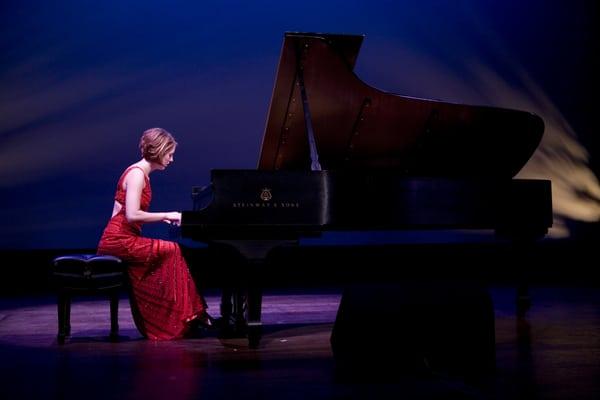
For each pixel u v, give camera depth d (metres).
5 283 5.55
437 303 2.79
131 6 5.76
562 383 2.49
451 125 3.93
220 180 3.11
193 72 5.88
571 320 4.03
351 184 3.30
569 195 6.74
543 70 6.70
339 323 2.83
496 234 4.29
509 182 3.76
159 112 5.82
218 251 3.72
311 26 6.12
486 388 2.43
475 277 6.41
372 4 6.25
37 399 2.31
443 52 6.44
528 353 3.05
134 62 5.77
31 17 5.58
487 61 6.56
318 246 6.08
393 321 2.78
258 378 2.59
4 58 5.53
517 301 4.41
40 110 5.60
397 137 3.88
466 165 4.22
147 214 3.46
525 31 6.65
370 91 3.59
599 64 6.82
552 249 6.66
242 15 5.98
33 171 5.58
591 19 6.82
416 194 3.47
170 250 3.58
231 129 5.96
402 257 6.33
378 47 6.28
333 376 2.62
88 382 2.54
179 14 5.85
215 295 5.55
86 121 5.68
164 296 3.52
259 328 3.21
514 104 6.64
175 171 5.83
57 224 5.62
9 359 2.97
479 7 6.53
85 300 5.30
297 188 3.19
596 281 6.37
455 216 3.58
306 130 3.67
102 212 5.72
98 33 5.70
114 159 5.74
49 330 3.79
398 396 2.32
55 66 5.62
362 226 3.31
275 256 6.15
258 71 6.02
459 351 2.74
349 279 6.28
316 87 3.49
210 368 2.77
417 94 6.39
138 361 2.92
